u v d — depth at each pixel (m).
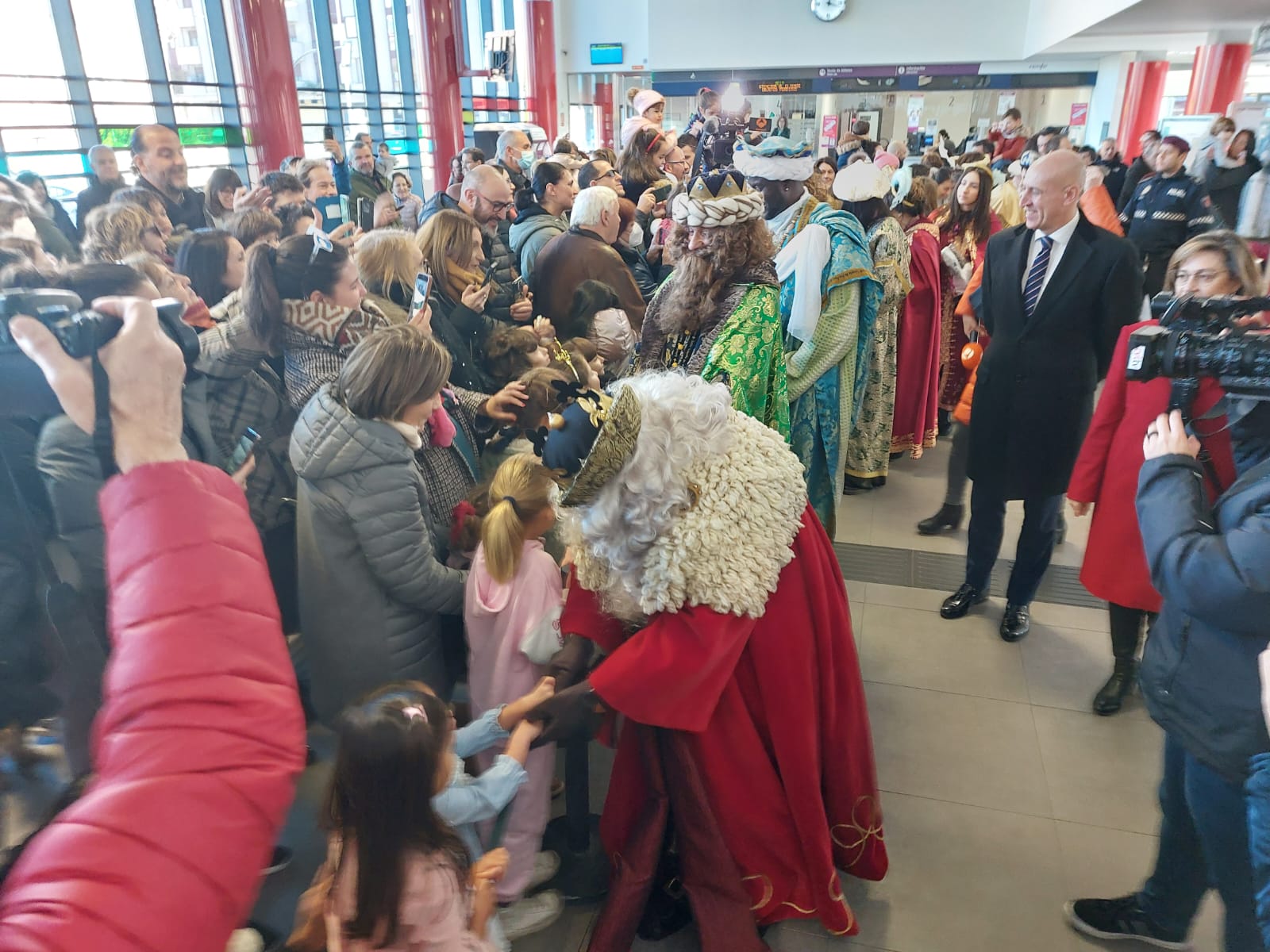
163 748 0.45
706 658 1.36
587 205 2.78
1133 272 2.34
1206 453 1.47
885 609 2.96
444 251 2.42
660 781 1.55
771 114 15.81
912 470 4.20
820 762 1.64
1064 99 15.70
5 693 0.90
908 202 3.94
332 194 4.33
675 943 1.71
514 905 1.72
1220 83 10.57
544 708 1.44
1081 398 2.46
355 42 9.28
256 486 1.83
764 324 1.84
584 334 2.58
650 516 1.30
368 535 1.59
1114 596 2.25
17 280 1.26
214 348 1.77
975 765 2.21
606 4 15.23
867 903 1.80
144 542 0.50
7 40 4.75
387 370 1.52
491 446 2.14
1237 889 1.28
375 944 1.12
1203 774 1.28
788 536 1.43
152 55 6.00
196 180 6.62
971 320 3.29
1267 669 0.87
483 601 1.63
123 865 0.41
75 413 0.51
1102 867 1.88
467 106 12.40
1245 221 4.04
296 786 0.49
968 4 14.12
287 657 0.52
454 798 1.35
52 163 5.09
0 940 0.39
